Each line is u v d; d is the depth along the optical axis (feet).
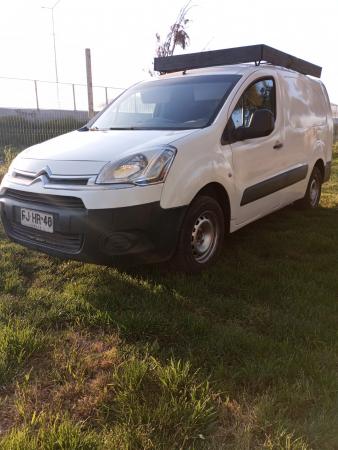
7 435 6.72
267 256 14.56
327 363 8.49
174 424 6.93
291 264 13.60
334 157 41.34
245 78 14.61
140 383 7.80
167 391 7.62
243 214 14.29
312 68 20.70
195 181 11.62
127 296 11.28
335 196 23.84
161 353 8.87
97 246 10.63
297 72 19.07
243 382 8.04
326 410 7.25
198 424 6.95
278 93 16.29
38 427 6.97
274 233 16.75
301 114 18.15
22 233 12.07
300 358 8.57
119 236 10.64
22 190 11.64
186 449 6.58
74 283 12.05
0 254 14.19
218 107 13.47
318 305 10.89
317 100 20.44
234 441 6.75
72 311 10.50
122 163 10.82
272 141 15.44
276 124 15.87
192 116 13.55
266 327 10.02
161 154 11.06
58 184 11.01
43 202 11.29
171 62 17.87
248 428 6.87
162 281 12.05
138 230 10.79
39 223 11.37
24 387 7.88
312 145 19.27
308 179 19.30
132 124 14.40
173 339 9.43
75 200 10.71
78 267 13.16
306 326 9.78
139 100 15.42
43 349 9.02
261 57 15.85
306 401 7.47
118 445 6.57
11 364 8.46
